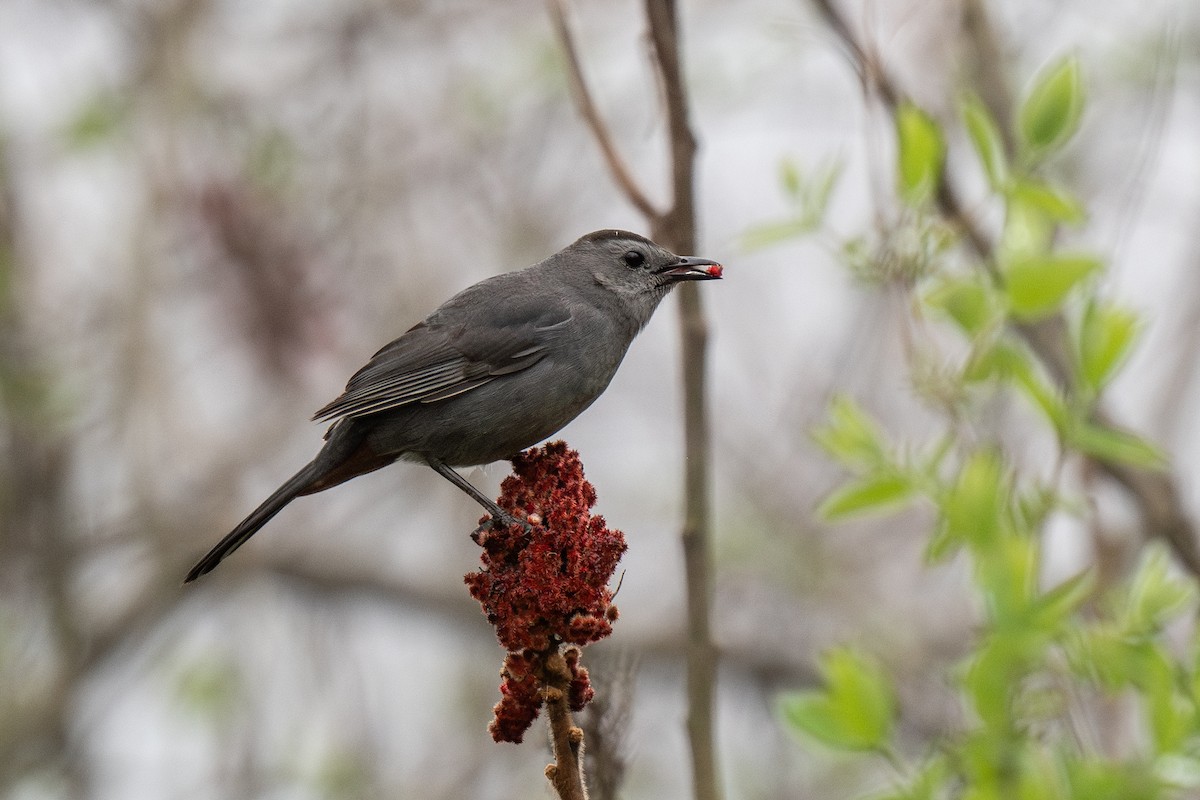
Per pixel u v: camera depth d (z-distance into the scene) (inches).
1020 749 260.2
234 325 603.8
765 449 603.8
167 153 592.1
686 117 315.0
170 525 605.6
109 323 602.2
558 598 257.9
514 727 264.5
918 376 303.4
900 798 267.0
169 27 609.6
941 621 579.5
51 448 591.8
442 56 639.8
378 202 606.5
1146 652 269.4
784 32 511.8
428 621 662.5
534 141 617.0
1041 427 386.9
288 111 636.1
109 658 627.8
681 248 321.1
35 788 593.3
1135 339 295.4
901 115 313.4
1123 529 389.4
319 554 656.4
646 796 596.4
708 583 301.7
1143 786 255.6
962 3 418.3
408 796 556.4
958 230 315.9
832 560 603.5
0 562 597.6
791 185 332.2
